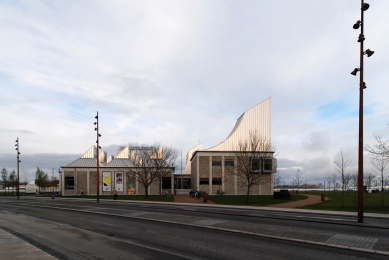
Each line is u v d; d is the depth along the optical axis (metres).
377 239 10.60
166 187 59.34
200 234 12.00
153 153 55.78
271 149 50.91
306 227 13.34
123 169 59.78
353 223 14.66
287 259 8.19
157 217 17.52
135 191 59.34
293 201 34.00
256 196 44.41
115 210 22.55
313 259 8.18
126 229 13.55
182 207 25.91
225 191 52.53
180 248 9.58
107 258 8.42
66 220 17.33
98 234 12.27
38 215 20.44
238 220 15.92
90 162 61.59
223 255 8.66
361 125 15.88
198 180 52.62
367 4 15.81
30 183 90.44
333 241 10.27
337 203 29.44
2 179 82.31
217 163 53.38
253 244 10.06
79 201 38.72
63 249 9.52
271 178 52.03
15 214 21.48
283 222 15.05
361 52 16.06
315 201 33.31
